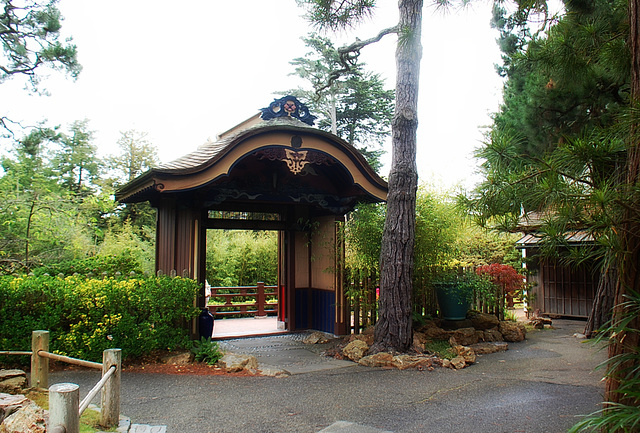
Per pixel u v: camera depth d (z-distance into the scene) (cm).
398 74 856
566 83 497
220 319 1357
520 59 491
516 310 1666
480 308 1105
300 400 591
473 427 495
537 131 973
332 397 603
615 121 305
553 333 1136
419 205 979
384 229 853
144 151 2625
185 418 522
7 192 1323
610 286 1026
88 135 2778
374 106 2633
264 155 885
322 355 875
